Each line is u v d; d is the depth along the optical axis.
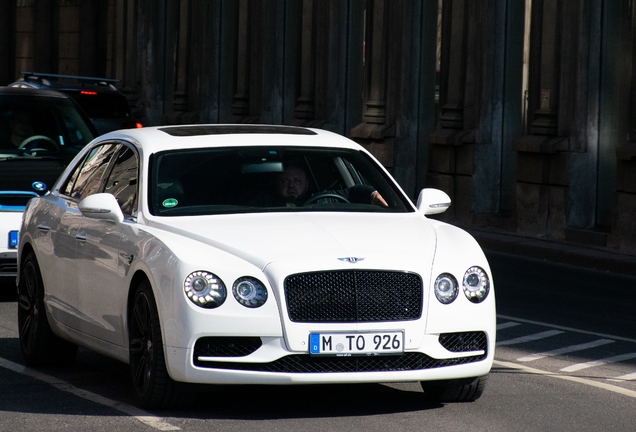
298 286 16.84
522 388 20.31
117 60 85.69
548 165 45.75
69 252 20.69
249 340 16.78
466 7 50.53
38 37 94.44
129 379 20.67
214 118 74.75
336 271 16.97
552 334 26.95
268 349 16.70
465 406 18.56
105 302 19.20
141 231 18.39
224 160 20.19
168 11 81.19
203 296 16.73
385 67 56.16
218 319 16.62
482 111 49.88
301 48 63.66
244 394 19.14
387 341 16.92
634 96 42.03
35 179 29.81
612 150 44.25
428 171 53.00
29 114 32.84
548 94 45.94
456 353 17.45
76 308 20.41
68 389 19.69
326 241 17.59
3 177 29.69
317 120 61.91
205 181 19.69
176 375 16.97
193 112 76.81
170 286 16.94
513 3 49.03
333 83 60.75
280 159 20.44
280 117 67.06
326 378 16.80
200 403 18.41
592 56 44.47
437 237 18.50
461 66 50.88
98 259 19.48
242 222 18.47
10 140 32.09
